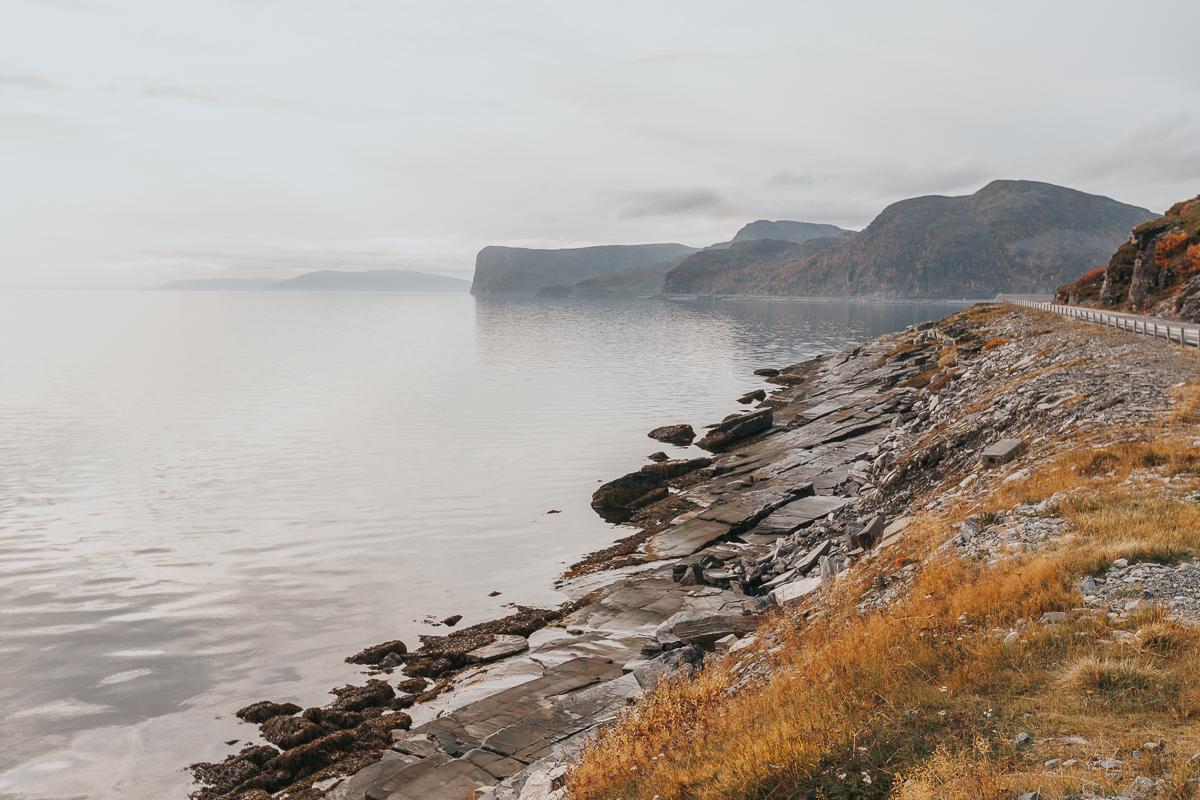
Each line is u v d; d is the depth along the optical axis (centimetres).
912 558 1759
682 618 2381
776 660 1532
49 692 2398
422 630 2820
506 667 2400
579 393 9306
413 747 1922
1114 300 8200
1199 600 1113
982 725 895
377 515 4369
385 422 7556
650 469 4816
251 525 4209
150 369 12950
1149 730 819
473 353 15325
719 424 6700
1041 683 971
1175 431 2130
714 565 3084
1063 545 1425
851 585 1841
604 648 2430
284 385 10644
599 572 3294
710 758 1069
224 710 2278
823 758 916
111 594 3231
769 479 4359
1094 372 3384
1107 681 932
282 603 3108
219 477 5381
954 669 1057
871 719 970
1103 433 2280
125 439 6838
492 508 4475
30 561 3653
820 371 9969
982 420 3219
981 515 1814
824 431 5353
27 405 8894
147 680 2473
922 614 1318
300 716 2181
